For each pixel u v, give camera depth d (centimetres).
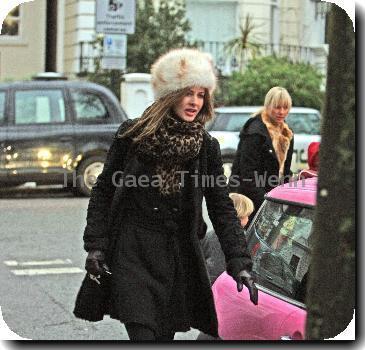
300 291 574
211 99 636
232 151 2525
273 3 3719
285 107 1044
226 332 615
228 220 634
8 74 3756
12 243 1590
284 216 618
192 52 637
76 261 1441
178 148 614
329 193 360
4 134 2175
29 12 3744
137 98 2831
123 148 626
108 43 2520
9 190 2352
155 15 3256
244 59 3466
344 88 354
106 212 626
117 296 607
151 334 599
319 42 3819
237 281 610
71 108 2228
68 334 1002
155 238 617
